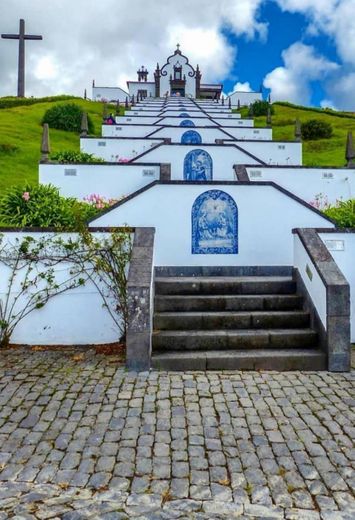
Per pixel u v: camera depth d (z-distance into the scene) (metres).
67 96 50.41
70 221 8.21
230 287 7.08
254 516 3.09
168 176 13.12
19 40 41.72
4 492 3.30
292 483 3.42
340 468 3.61
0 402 4.65
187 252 8.30
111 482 3.42
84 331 6.76
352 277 7.11
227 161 15.30
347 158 14.62
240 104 53.47
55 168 13.64
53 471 3.54
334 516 3.09
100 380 5.25
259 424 4.27
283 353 5.84
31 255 6.68
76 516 3.06
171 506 3.17
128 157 18.02
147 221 8.31
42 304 6.70
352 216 8.63
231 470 3.57
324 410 4.56
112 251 6.68
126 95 58.34
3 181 16.69
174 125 22.62
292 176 14.01
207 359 5.70
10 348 6.51
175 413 4.47
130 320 5.57
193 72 63.53
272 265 8.40
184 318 6.40
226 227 8.36
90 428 4.17
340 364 5.66
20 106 41.16
